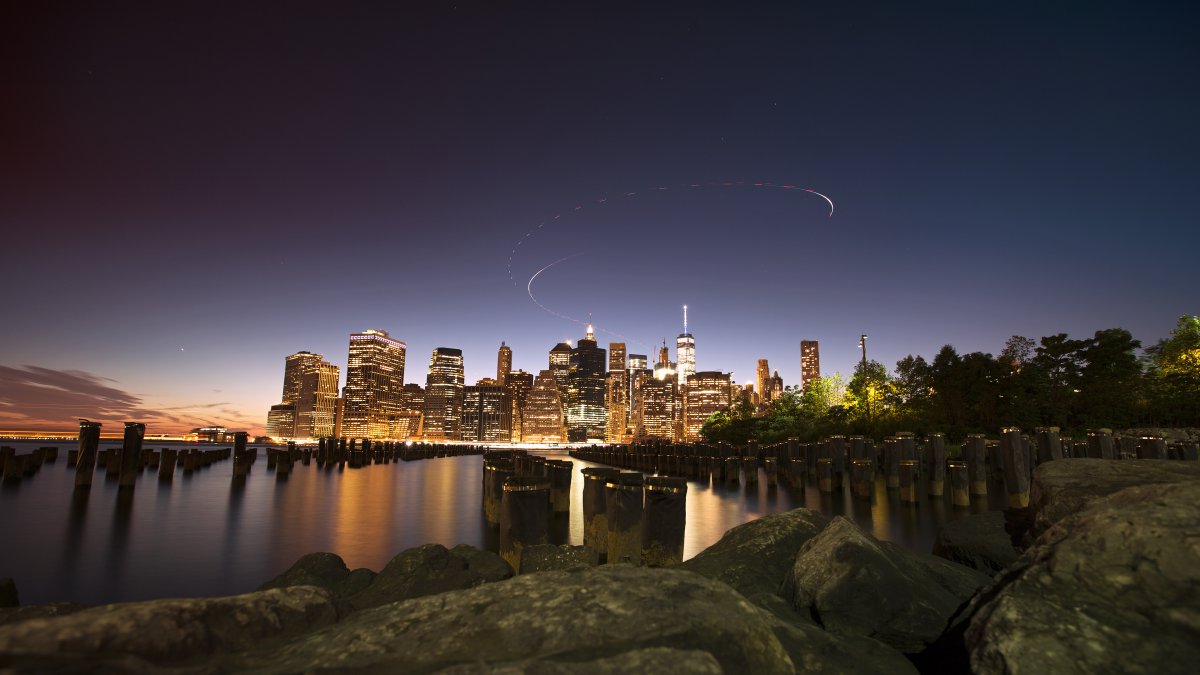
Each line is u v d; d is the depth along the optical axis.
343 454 73.44
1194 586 3.58
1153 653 3.31
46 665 2.45
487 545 18.31
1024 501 23.67
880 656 5.11
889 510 26.58
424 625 3.28
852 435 71.81
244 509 26.67
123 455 32.72
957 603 6.26
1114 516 4.35
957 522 10.35
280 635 3.41
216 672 2.70
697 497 33.19
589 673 2.64
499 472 22.56
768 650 3.44
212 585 13.85
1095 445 27.12
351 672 2.76
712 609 3.55
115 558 16.41
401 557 9.31
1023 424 55.59
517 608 3.45
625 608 3.41
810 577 6.33
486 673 2.54
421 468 64.81
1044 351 63.84
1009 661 3.58
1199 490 4.36
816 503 29.64
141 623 2.85
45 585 13.73
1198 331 67.38
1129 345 59.94
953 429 58.81
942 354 64.25
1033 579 4.21
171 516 24.27
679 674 2.68
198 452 52.88
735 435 105.62
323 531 20.81
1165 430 51.41
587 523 16.61
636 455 66.44
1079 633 3.57
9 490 32.34
